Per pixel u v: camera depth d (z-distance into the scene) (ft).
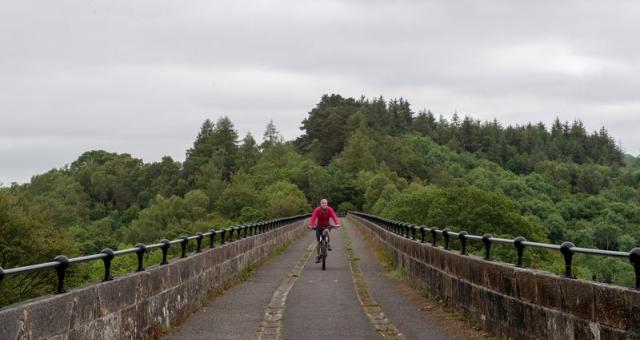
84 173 595.88
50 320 19.42
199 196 460.14
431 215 221.25
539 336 24.58
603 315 19.48
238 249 60.85
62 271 21.38
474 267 34.27
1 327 16.49
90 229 360.69
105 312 24.22
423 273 49.37
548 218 417.69
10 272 17.46
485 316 32.17
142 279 29.19
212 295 46.93
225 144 602.03
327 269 71.87
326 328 34.30
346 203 507.71
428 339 30.91
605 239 404.98
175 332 33.19
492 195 220.64
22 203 133.59
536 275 24.98
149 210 436.35
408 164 635.25
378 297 47.44
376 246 106.73
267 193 484.33
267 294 49.19
